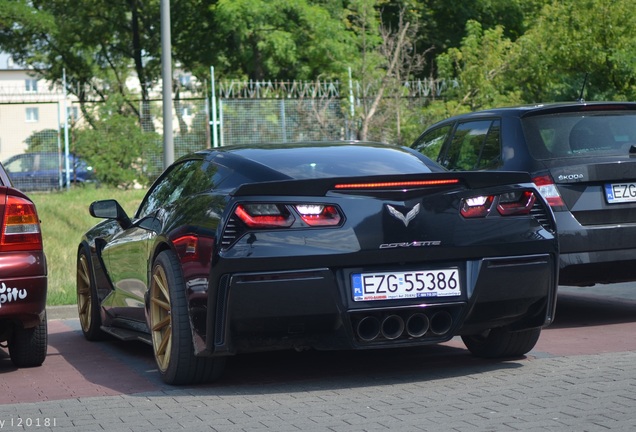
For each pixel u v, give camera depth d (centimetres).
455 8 5538
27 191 3650
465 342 980
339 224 803
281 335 805
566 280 1141
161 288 884
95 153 3700
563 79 3359
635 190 1157
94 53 5594
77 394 860
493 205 851
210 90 3850
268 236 795
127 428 707
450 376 876
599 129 1189
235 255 788
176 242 857
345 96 3484
